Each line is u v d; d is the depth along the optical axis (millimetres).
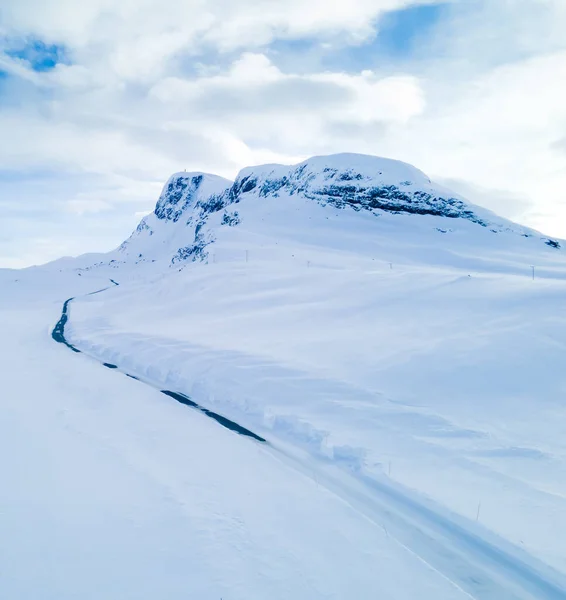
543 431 10984
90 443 11219
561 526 7266
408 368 15750
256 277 42812
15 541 7035
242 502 8430
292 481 9344
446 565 6723
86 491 8703
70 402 14992
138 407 14500
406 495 8547
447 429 11336
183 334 25594
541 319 18531
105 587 6102
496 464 9484
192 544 7090
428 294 26062
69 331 33969
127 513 7934
